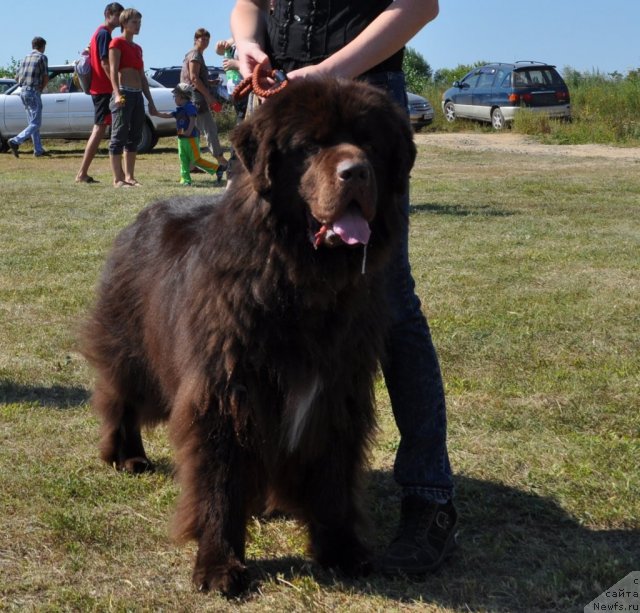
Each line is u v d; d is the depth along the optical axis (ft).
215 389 10.07
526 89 88.84
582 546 11.38
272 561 11.18
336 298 9.95
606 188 47.67
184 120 46.29
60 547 11.31
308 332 9.97
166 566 10.91
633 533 11.82
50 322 22.02
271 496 11.03
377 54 10.68
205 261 10.23
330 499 10.84
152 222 13.08
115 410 13.89
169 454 14.73
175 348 10.99
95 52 46.16
